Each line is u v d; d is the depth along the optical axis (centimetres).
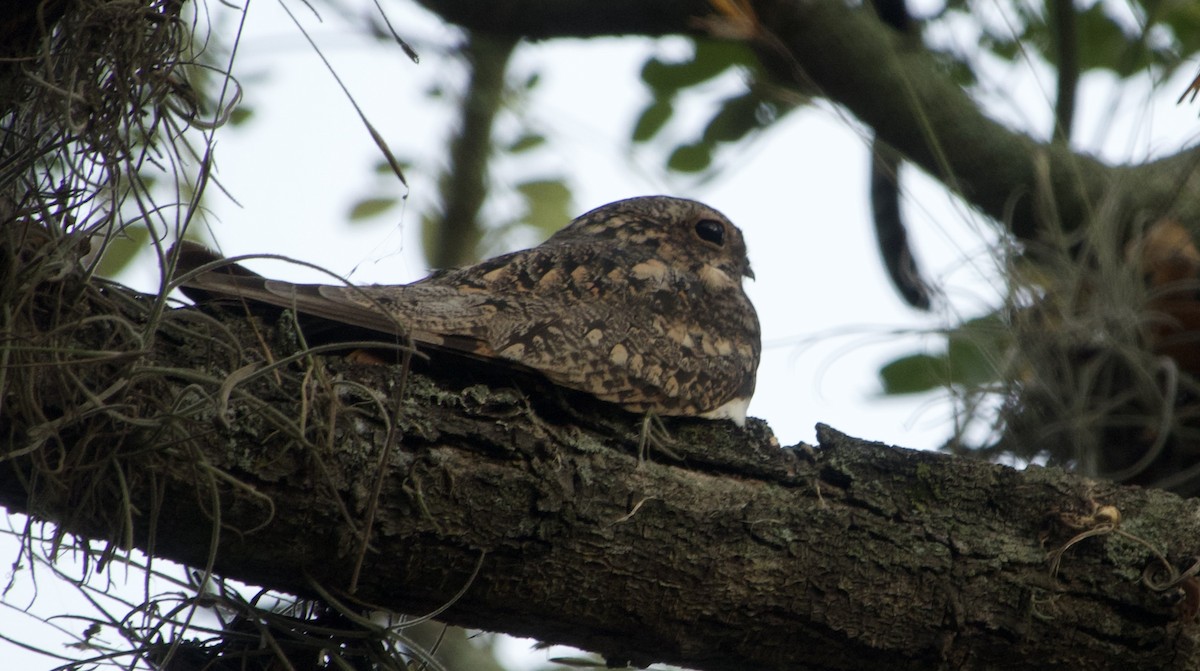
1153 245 966
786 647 600
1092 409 959
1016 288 944
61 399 470
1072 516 617
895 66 931
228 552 521
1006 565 607
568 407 627
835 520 595
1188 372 950
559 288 682
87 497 473
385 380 544
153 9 516
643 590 571
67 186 497
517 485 545
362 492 517
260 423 502
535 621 578
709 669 620
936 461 624
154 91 512
